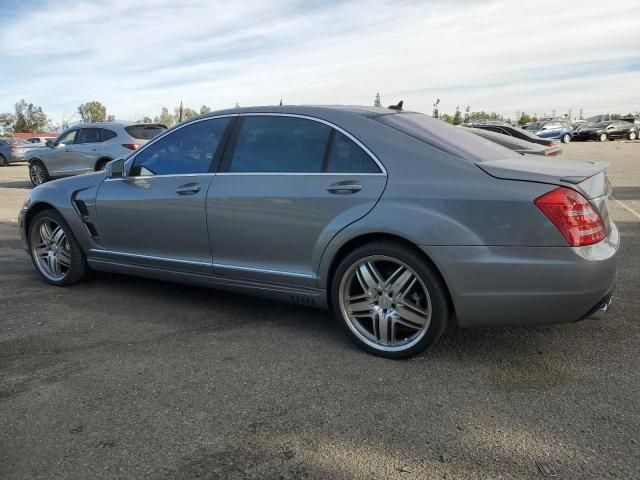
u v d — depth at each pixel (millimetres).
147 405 2975
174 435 2693
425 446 2566
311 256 3680
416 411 2869
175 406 2961
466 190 3205
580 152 26281
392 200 3359
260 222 3846
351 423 2771
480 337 3797
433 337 3350
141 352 3658
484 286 3172
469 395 3021
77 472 2424
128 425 2785
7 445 2627
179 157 4375
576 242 3029
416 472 2381
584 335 3785
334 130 3701
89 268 5176
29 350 3701
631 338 3721
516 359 3453
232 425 2775
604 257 3098
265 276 3910
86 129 13273
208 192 4086
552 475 2338
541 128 40250
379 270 3523
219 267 4129
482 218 3145
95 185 4840
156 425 2783
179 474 2404
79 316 4363
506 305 3168
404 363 3438
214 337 3908
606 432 2639
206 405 2969
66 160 13445
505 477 2332
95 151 12930
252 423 2789
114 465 2471
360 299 3600
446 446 2561
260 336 3918
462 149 3504
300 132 3842
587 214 3082
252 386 3174
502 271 3123
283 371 3357
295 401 2998
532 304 3125
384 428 2721
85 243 4965
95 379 3275
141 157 4590
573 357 3457
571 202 3045
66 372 3369
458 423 2748
